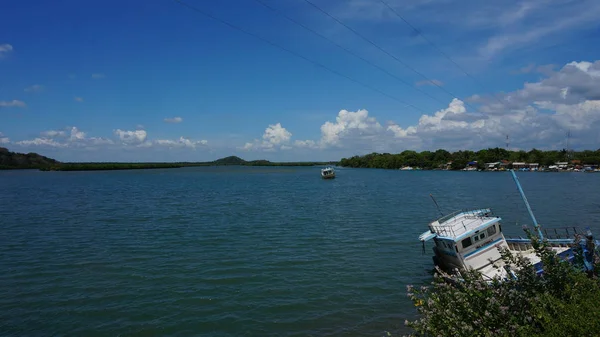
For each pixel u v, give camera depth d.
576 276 12.73
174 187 127.50
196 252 37.56
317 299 25.83
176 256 36.09
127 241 42.44
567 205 72.50
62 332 21.14
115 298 25.81
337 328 21.78
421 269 32.31
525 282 13.20
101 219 57.78
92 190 114.44
